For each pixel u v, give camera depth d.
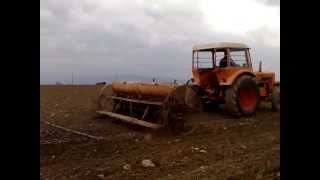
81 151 9.25
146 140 10.48
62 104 19.11
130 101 12.95
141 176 7.30
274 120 13.60
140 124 11.64
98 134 11.43
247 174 7.05
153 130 11.12
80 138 10.73
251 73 14.40
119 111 14.04
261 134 11.14
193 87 12.73
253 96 14.35
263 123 13.02
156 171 7.62
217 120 13.54
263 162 7.84
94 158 8.64
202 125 12.48
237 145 9.70
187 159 8.45
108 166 7.95
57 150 9.33
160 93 11.66
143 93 12.62
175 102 11.34
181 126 11.43
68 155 8.89
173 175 7.29
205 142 10.15
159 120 11.40
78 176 7.30
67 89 31.61
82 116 14.88
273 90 15.84
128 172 7.57
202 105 14.38
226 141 10.23
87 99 21.98
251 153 8.82
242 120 13.64
